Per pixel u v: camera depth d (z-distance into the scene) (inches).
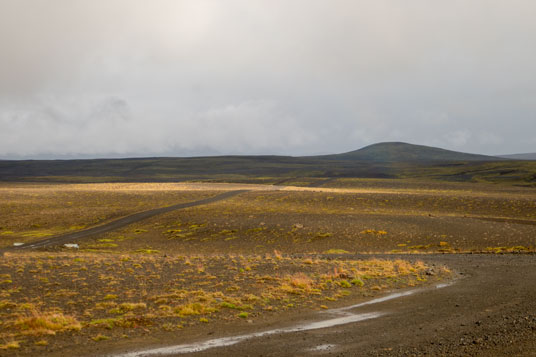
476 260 1435.8
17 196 4259.4
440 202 3656.5
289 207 3654.0
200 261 1370.6
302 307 712.4
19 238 2534.5
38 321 577.6
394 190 5866.1
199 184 6879.9
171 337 523.2
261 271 1141.7
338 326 571.5
